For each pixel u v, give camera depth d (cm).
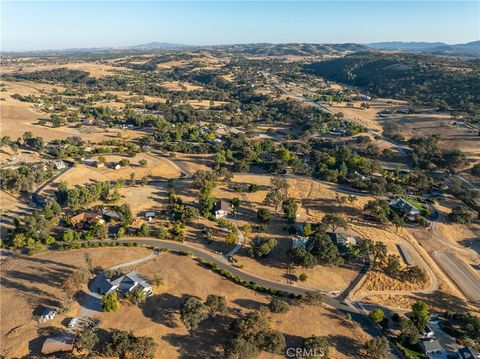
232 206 12106
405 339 7025
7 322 7188
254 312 7619
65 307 7475
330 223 10894
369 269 9275
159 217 11512
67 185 13550
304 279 8631
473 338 7206
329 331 7225
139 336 6850
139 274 8688
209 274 8838
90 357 6122
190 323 6944
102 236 10169
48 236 9981
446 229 11588
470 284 9081
